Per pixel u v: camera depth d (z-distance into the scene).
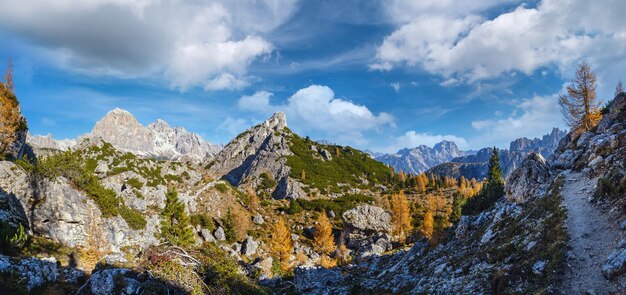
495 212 48.41
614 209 28.25
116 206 57.47
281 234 78.50
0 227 37.44
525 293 24.81
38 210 43.44
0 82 63.22
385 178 191.62
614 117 46.47
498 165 93.19
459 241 49.16
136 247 54.12
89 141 110.00
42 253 39.78
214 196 103.38
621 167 33.38
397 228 94.25
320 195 148.12
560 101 59.38
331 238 87.56
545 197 38.28
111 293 17.95
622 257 22.06
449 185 181.62
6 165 44.69
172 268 18.64
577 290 22.70
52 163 48.53
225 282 20.12
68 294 30.58
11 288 27.17
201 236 80.81
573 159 44.78
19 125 65.06
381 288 46.56
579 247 26.36
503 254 33.03
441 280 37.69
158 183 98.88
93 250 46.66
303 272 62.12
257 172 175.50
